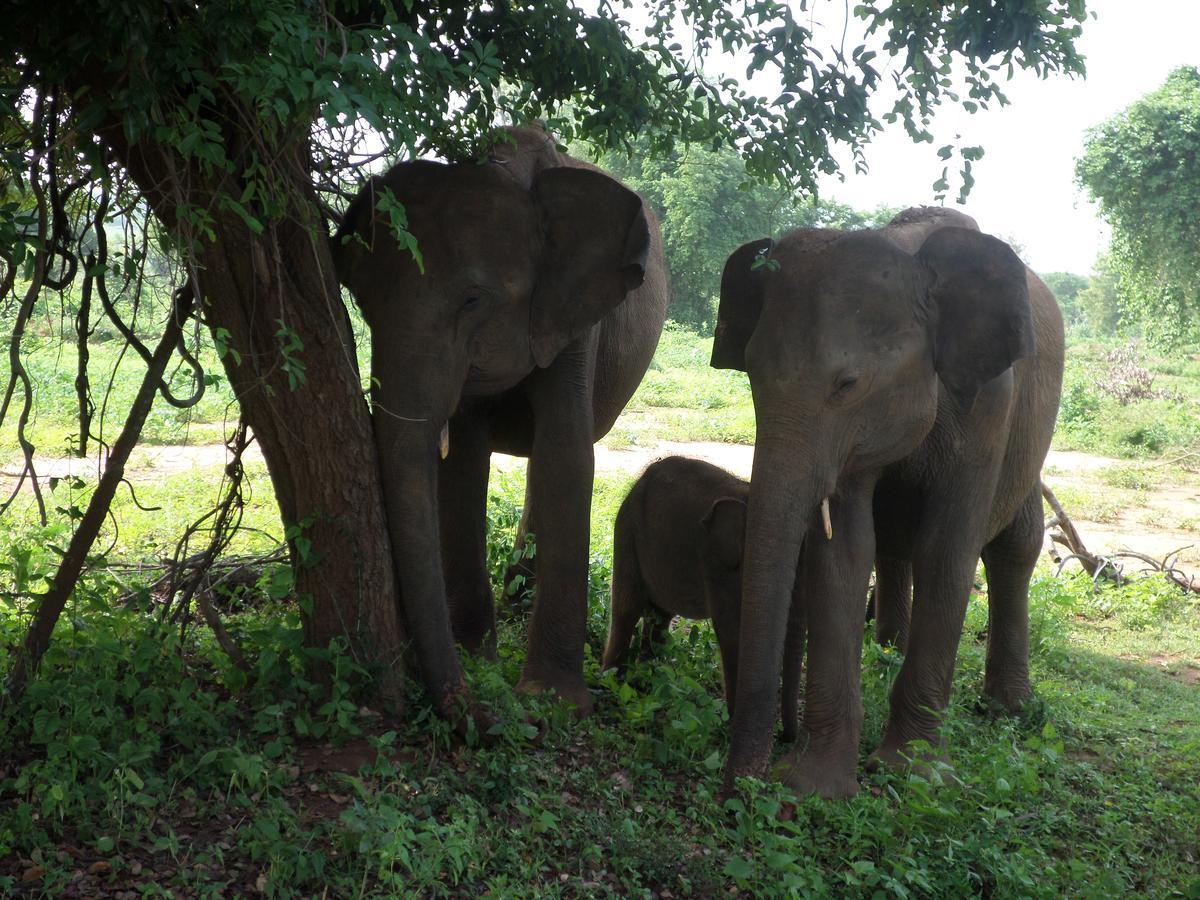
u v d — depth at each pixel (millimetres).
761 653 4156
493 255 4613
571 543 5199
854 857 3926
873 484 4699
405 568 4332
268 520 8805
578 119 4910
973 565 4938
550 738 4566
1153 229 24156
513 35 4594
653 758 4523
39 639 4125
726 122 4664
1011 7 4215
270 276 3986
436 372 4445
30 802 3477
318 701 4273
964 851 3949
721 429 17188
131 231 3930
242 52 3262
